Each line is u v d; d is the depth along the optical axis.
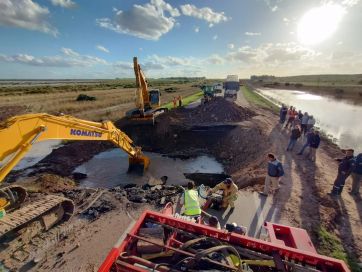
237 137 18.06
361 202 8.25
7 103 33.72
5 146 5.52
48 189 10.36
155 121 20.23
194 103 34.22
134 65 18.23
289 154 13.48
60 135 7.29
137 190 9.39
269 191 8.88
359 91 61.31
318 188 9.21
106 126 10.12
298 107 36.12
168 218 4.13
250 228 6.69
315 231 6.57
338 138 18.92
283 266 3.31
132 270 3.22
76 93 55.28
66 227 7.01
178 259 3.54
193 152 17.12
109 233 6.66
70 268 5.45
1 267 5.48
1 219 6.01
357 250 5.96
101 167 14.65
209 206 7.70
